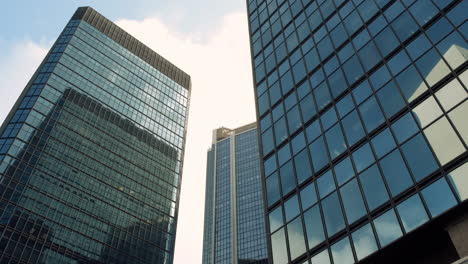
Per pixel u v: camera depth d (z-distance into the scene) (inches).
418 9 1328.7
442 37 1182.9
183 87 6446.9
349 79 1439.5
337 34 1646.2
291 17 2042.3
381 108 1242.0
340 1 1759.4
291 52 1863.9
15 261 3351.4
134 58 5954.7
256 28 2297.0
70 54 5044.3
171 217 4904.0
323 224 1189.7
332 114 1418.6
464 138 959.6
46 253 3570.4
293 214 1315.2
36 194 3779.5
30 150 3971.5
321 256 1138.7
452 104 1034.7
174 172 5339.6
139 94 5605.3
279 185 1456.7
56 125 4333.2
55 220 3789.4
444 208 912.3
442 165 971.3
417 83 1173.1
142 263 4249.5
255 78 2012.8
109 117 4970.5
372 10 1541.6
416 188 997.2
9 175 3698.3
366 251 1028.5
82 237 3909.9
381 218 1039.0
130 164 4847.4
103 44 5615.2
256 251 7470.5
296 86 1690.5
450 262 906.1
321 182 1286.9
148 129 5383.9
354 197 1145.4
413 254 976.9
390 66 1302.9
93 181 4335.6
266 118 1753.2
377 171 1125.1
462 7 1178.6
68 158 4239.7
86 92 4889.3
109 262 3981.3
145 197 4761.3
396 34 1358.3
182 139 5782.5
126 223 4379.9
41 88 4456.2
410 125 1115.3
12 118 4133.9
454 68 1088.2
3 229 3415.4
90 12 5792.3
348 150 1262.3
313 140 1427.2
